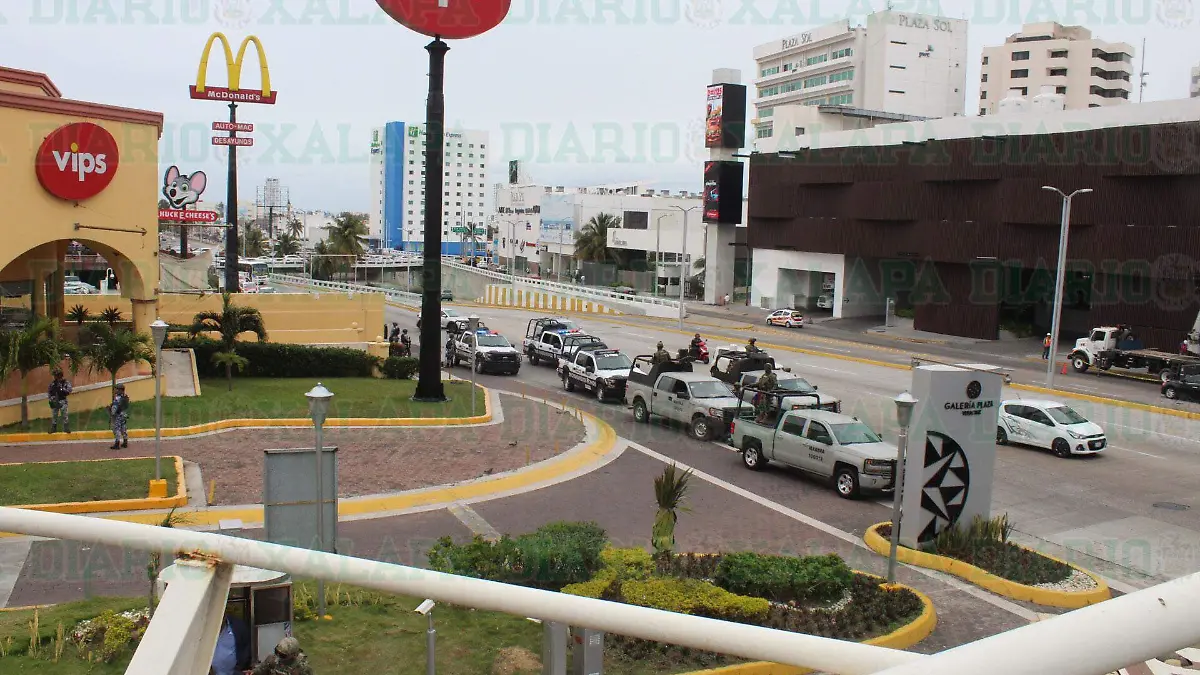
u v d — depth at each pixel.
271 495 11.45
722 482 20.62
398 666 10.09
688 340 48.75
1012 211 48.69
